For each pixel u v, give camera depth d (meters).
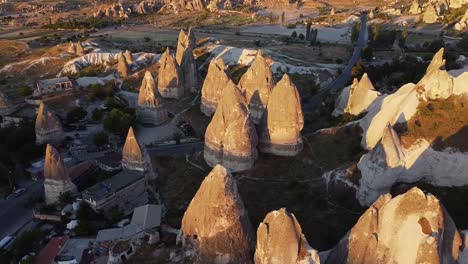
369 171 52.78
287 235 37.38
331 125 77.75
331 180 57.81
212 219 43.50
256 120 82.19
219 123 62.94
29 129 81.81
